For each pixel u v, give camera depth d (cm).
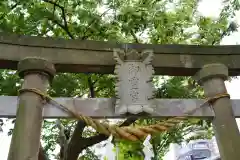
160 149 1289
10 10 730
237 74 582
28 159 406
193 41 889
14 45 521
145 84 504
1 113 455
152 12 798
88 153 1175
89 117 461
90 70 550
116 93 489
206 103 511
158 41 888
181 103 505
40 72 492
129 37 877
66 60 527
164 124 470
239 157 448
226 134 472
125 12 754
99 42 559
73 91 912
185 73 572
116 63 526
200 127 1301
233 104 518
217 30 877
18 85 768
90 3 778
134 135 452
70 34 813
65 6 798
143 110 471
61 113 466
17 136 422
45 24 778
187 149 2492
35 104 455
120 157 459
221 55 577
